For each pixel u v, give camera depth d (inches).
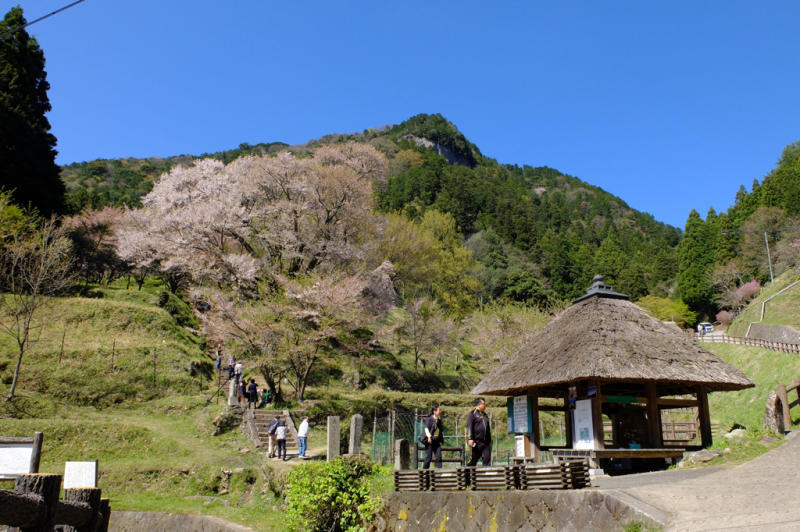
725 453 419.8
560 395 584.4
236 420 806.5
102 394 884.6
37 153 1459.2
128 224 1553.9
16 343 942.4
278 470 570.6
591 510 272.2
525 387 506.9
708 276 2185.0
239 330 936.3
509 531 302.8
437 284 1843.0
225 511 543.2
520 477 316.8
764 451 406.0
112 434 721.0
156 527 529.0
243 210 1201.4
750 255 2059.5
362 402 908.6
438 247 1956.2
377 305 1268.5
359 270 1230.9
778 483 293.4
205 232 1173.7
